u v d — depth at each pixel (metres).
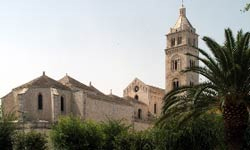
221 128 53.25
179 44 133.12
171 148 56.59
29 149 71.00
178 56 132.75
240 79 37.69
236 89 38.16
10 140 71.00
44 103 94.94
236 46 38.22
